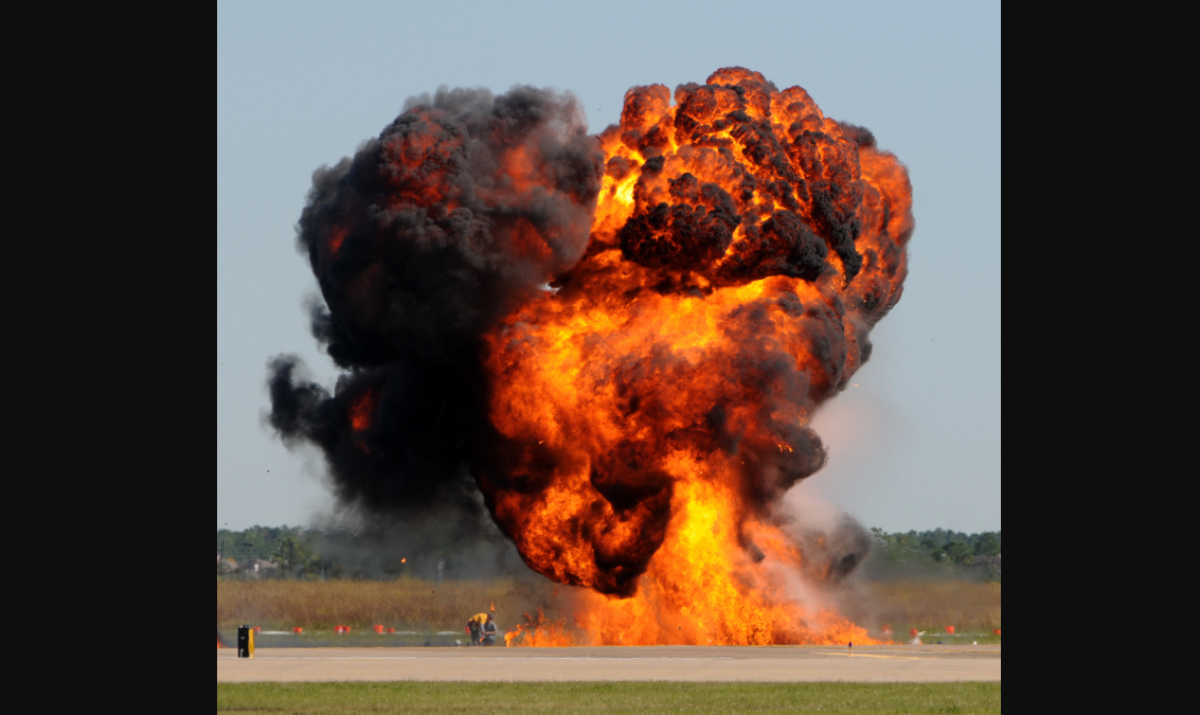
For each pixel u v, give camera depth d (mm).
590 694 121625
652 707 113500
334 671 141500
